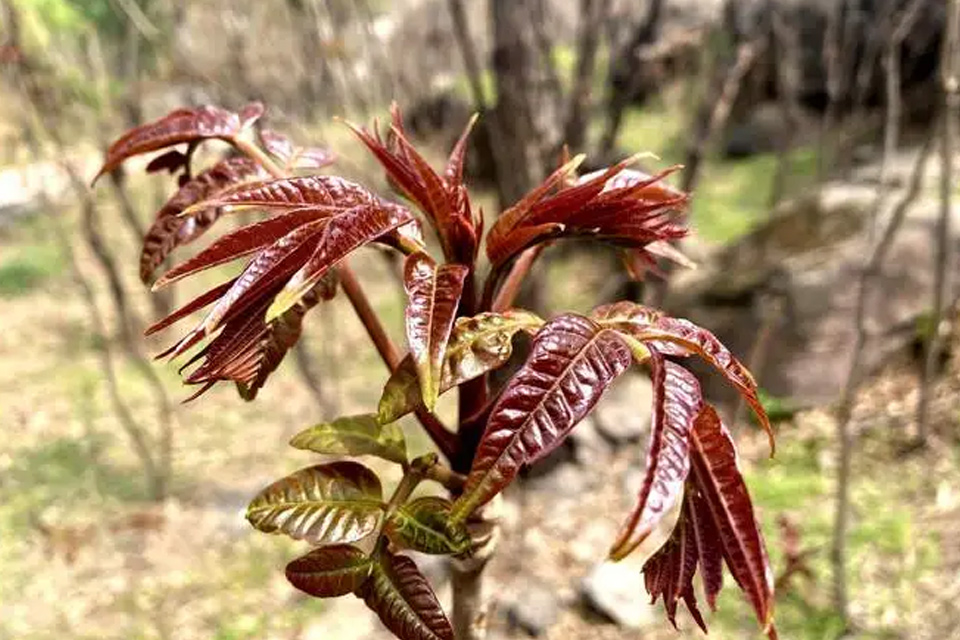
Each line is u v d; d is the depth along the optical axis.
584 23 2.68
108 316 4.48
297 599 2.41
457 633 0.82
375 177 2.69
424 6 5.02
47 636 2.32
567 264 4.43
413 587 0.64
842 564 2.09
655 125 5.85
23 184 3.88
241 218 3.23
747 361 3.09
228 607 2.39
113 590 2.49
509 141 2.57
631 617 2.20
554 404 0.55
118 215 5.28
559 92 2.90
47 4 2.99
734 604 2.19
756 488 2.61
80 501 2.93
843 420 2.06
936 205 3.12
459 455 0.76
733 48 4.99
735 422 2.91
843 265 3.00
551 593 2.30
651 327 0.61
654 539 2.47
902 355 3.01
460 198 0.71
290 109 2.94
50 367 3.97
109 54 3.41
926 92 5.04
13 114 3.78
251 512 0.66
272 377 3.75
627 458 2.89
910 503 2.49
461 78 5.24
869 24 4.95
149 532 2.72
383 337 0.82
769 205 4.63
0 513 2.89
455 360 0.61
